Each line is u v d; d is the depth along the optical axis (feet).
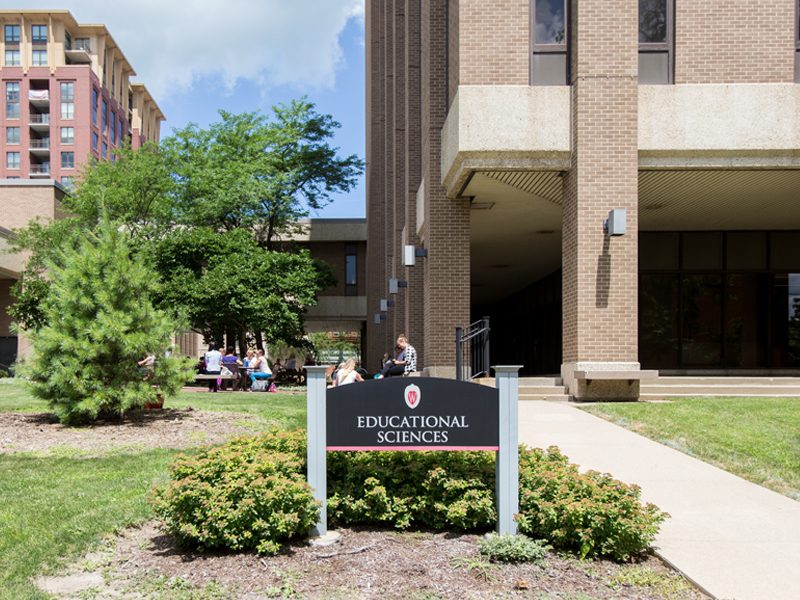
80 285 33.83
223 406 42.52
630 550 14.80
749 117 41.68
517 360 109.19
